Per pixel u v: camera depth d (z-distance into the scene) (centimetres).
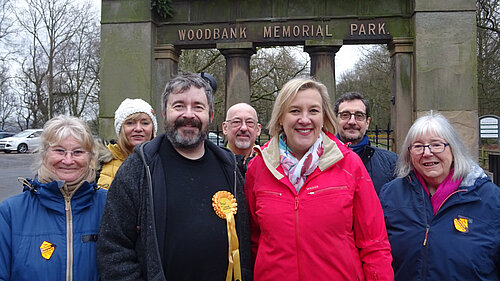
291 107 219
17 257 204
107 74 817
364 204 213
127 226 204
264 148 231
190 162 220
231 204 217
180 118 211
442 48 741
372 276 206
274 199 215
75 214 217
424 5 743
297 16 793
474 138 732
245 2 808
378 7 777
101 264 200
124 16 812
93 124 3525
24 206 214
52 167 220
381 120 2992
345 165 218
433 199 233
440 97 739
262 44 822
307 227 204
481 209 221
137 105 320
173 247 199
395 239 236
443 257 217
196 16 820
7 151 2391
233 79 817
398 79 768
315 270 200
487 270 213
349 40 785
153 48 819
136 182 208
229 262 208
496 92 1848
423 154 232
